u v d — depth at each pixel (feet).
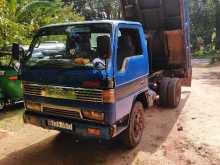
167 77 31.42
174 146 19.75
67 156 18.53
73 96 16.26
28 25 44.01
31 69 17.63
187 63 32.14
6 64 30.71
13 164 17.56
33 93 17.89
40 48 18.65
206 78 52.54
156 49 31.35
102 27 17.08
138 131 19.84
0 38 35.63
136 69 18.95
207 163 17.28
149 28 31.27
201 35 136.15
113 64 15.88
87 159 18.08
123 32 18.97
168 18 29.55
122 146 19.74
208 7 125.18
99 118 15.81
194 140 20.72
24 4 47.44
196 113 27.45
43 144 20.48
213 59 86.69
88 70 15.64
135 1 29.63
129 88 17.92
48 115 17.75
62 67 16.38
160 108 29.63
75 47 17.88
